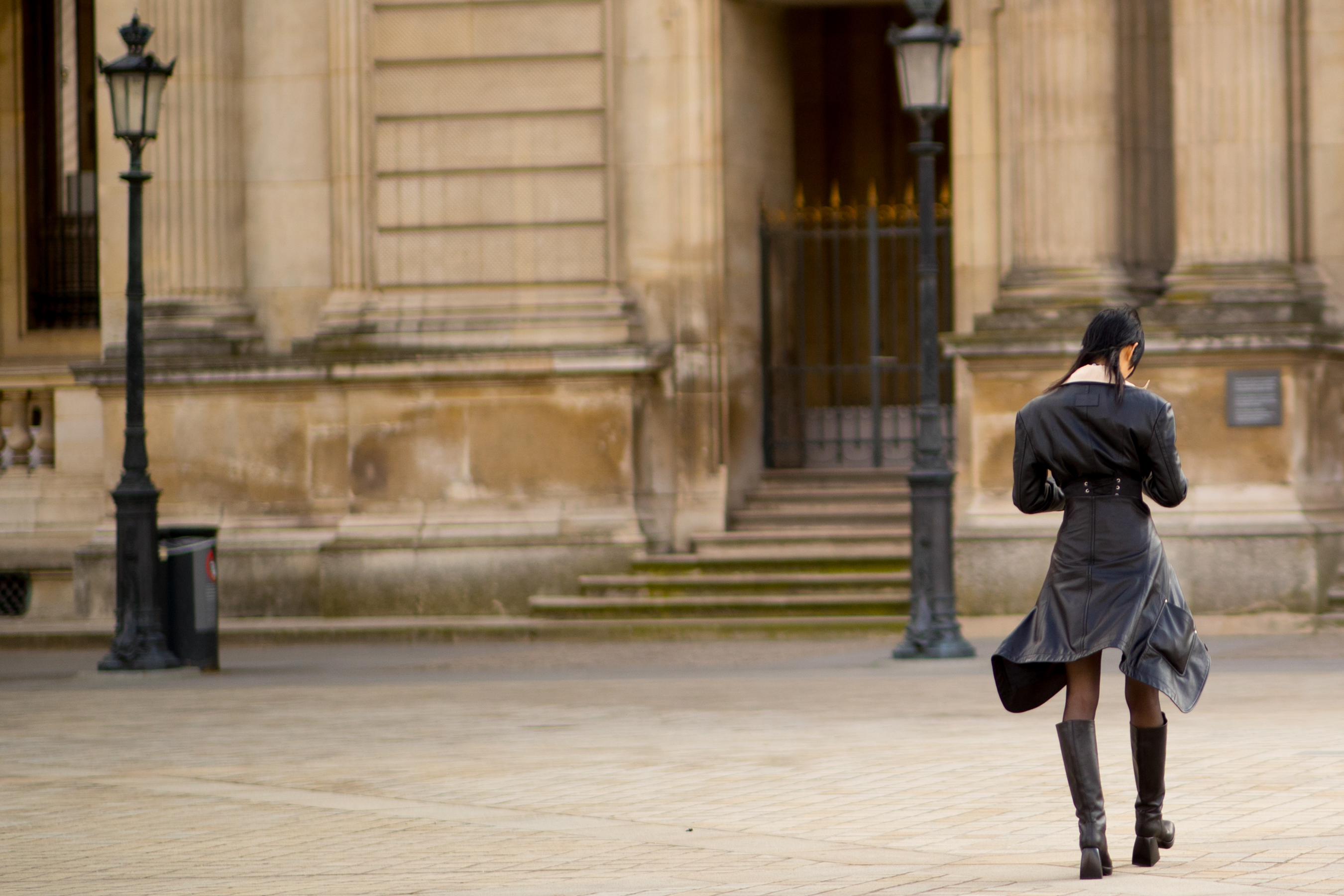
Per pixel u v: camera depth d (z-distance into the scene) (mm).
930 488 22828
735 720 17094
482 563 28891
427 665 24422
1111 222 27078
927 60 22703
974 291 28141
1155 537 9570
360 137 30094
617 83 29609
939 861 9844
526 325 29391
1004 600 26312
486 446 29203
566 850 10562
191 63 30484
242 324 30484
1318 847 9773
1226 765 12984
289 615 29656
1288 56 27312
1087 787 9180
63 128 34750
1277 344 25719
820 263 30938
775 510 29844
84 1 34688
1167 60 27641
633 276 29703
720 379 29438
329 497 29906
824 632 26484
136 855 10914
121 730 17719
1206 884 8789
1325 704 16844
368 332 29750
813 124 32844
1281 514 25766
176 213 30453
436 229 29984
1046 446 9602
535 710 18453
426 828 11539
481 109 29859
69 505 31969
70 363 30938
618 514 28844
